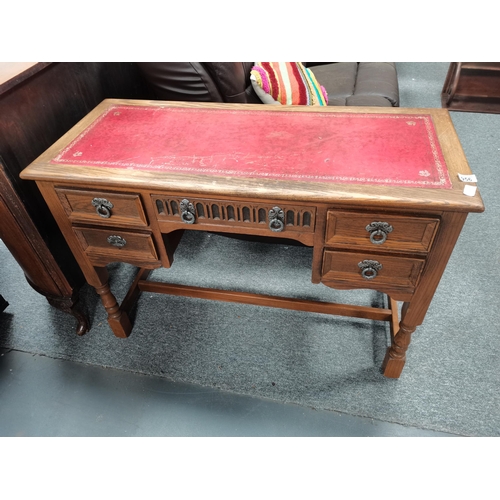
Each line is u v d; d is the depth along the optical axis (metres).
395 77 2.43
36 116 1.36
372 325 1.66
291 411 1.42
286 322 1.70
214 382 1.51
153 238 1.22
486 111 3.08
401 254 1.07
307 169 1.06
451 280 1.82
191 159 1.14
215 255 2.04
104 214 1.17
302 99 1.89
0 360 1.63
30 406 1.48
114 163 1.14
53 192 1.18
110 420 1.43
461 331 1.61
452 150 1.09
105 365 1.59
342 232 1.05
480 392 1.42
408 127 1.21
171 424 1.41
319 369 1.53
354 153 1.11
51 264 1.47
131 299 1.72
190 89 1.55
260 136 1.22
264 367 1.54
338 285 1.20
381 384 1.47
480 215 2.16
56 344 1.67
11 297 1.89
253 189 1.00
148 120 1.34
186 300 1.82
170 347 1.63
